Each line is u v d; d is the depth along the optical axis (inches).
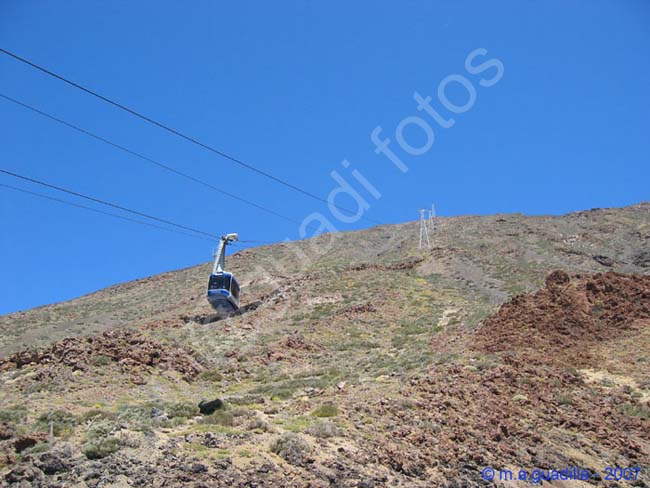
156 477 669.9
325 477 732.7
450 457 870.4
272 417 1006.4
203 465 705.0
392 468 807.7
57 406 1131.9
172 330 2297.0
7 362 1475.1
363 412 1035.9
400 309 2485.2
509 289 2699.3
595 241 4042.8
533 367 1370.6
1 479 660.1
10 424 916.0
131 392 1330.0
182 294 3457.2
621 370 1365.7
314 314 2498.8
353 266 3449.8
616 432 1075.3
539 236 4170.8
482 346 1615.4
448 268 3272.6
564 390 1257.4
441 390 1187.9
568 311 1733.5
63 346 1519.4
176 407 1036.5
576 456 960.9
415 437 921.5
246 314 2564.0
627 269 3331.7
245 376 1658.5
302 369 1726.1
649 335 1552.7
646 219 4576.8
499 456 915.4
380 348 1937.7
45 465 689.0
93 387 1321.4
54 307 3681.1
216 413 962.7
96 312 3292.3
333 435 893.2
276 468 738.2
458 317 2191.2
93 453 732.0
